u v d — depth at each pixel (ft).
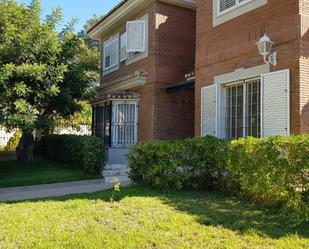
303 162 20.70
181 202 25.75
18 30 43.70
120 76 60.23
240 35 35.04
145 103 51.42
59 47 46.03
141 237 17.99
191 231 18.76
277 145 22.41
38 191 35.65
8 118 40.47
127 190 31.37
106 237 18.12
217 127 37.32
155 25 50.24
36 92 43.09
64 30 51.75
